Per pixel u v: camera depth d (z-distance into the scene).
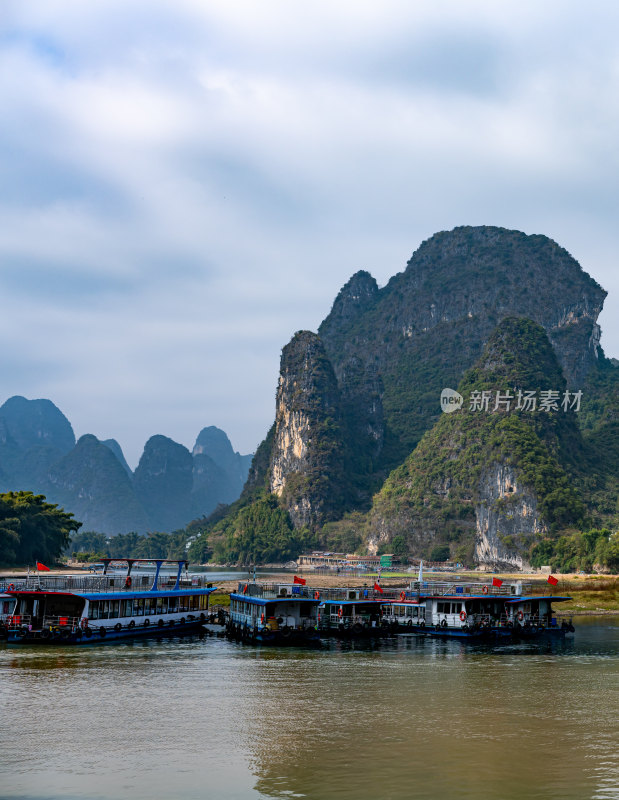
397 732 45.44
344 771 38.75
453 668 66.19
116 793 35.88
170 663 66.19
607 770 38.84
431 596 87.69
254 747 42.50
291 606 80.75
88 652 69.81
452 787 36.50
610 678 62.06
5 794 35.75
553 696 55.19
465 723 47.47
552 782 37.16
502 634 85.75
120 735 44.50
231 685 57.75
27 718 47.69
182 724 46.84
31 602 75.31
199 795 35.66
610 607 125.44
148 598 82.31
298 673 62.91
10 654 67.69
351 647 77.69
